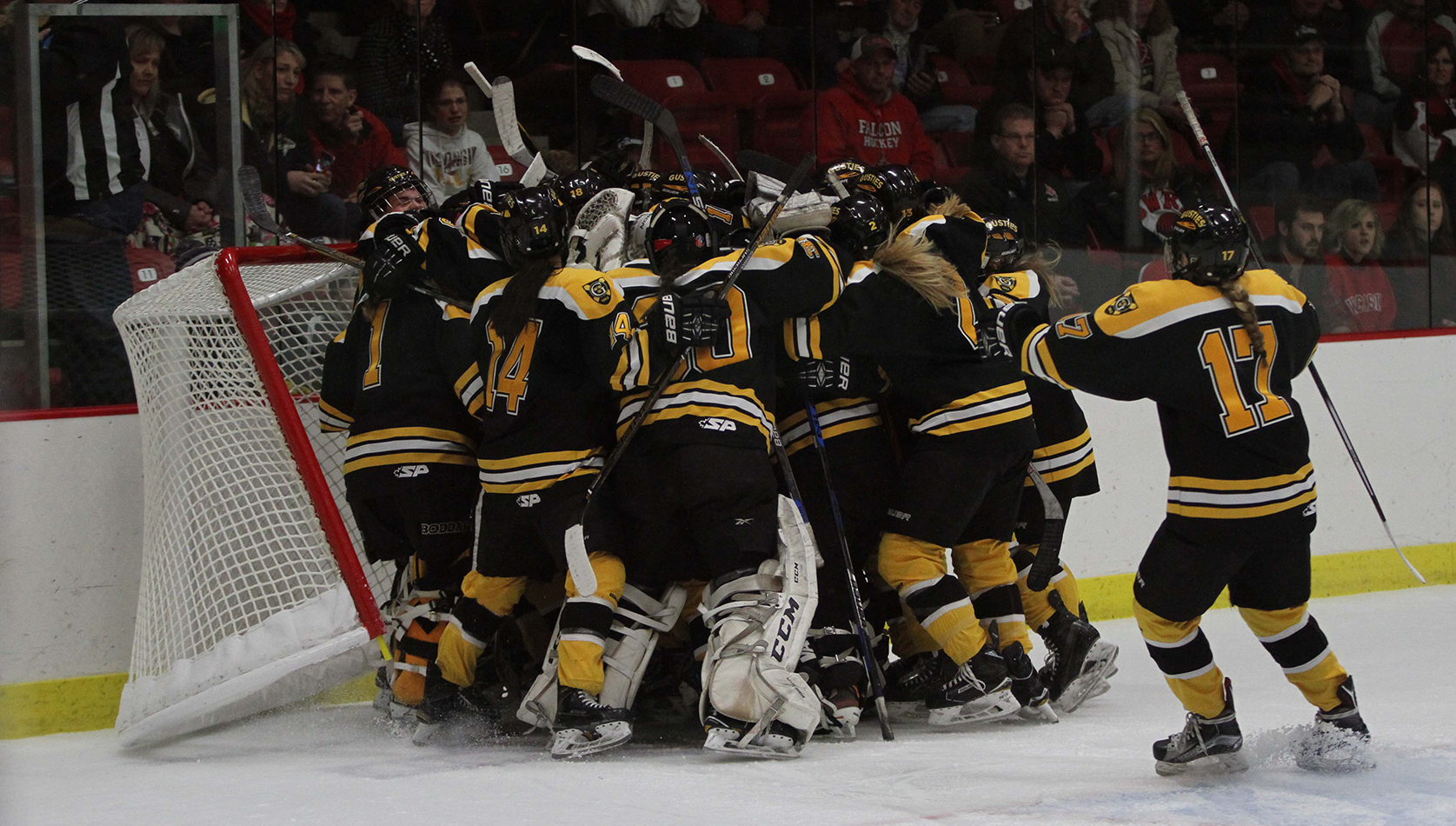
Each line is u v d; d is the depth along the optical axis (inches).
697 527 454.9
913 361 489.4
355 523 577.9
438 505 514.0
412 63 770.8
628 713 462.0
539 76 804.6
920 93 885.8
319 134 751.1
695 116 839.1
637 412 454.9
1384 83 976.9
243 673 475.2
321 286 588.7
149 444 535.2
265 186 740.0
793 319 473.7
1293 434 387.5
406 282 508.1
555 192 490.9
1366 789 382.3
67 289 653.9
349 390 543.2
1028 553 553.0
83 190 656.4
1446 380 838.5
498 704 528.4
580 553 437.7
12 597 540.1
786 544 461.4
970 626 491.8
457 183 794.2
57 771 468.4
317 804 395.2
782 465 478.0
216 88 682.2
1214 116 946.1
